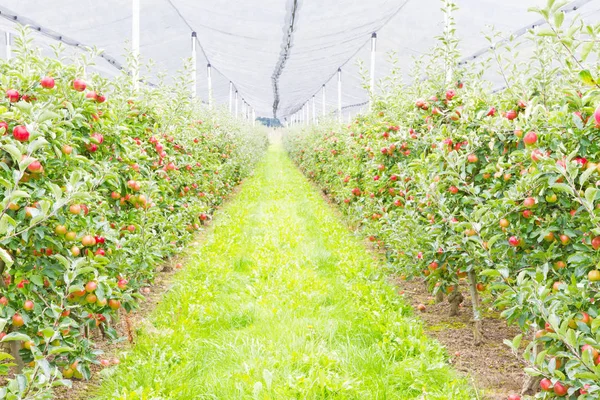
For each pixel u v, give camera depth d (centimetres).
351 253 681
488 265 348
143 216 447
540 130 313
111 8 911
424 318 485
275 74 1816
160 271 653
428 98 506
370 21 1050
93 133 354
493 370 369
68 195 256
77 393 342
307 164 1761
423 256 436
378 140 614
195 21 1062
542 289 257
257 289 544
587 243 274
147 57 1344
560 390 243
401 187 526
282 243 764
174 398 323
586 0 715
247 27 1053
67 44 1139
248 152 1697
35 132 241
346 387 327
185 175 694
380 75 1712
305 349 387
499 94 436
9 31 1060
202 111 1123
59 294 280
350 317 461
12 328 310
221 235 808
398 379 348
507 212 325
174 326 430
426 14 955
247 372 349
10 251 291
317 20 982
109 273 355
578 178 282
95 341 423
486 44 1033
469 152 396
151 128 540
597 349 232
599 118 224
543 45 417
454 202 429
